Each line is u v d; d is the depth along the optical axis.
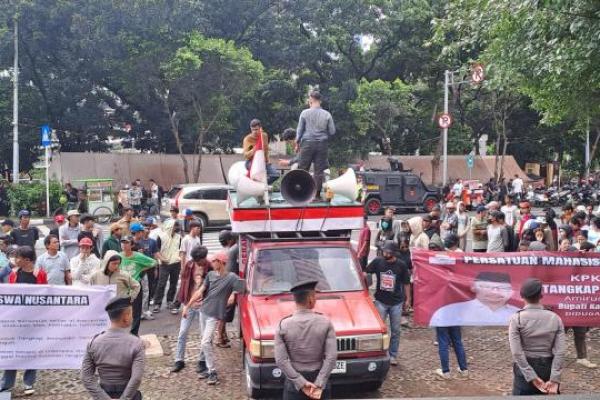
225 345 10.23
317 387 5.20
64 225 12.15
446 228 13.69
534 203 34.19
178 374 8.92
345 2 35.88
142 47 29.73
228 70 30.67
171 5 30.88
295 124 36.47
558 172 46.66
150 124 36.09
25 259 8.59
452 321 8.66
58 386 8.56
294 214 9.22
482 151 52.03
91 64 32.22
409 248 11.55
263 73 34.22
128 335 5.16
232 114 35.84
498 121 40.16
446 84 31.14
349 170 9.79
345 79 38.03
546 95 13.34
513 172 43.19
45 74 33.31
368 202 28.25
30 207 28.39
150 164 35.34
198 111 32.78
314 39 35.97
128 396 4.93
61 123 34.16
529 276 8.80
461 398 5.12
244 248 9.48
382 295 8.99
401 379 8.63
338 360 7.41
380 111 34.91
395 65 38.50
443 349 8.65
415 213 29.53
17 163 29.70
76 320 8.16
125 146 38.66
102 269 8.98
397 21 35.53
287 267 8.53
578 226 11.99
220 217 23.55
